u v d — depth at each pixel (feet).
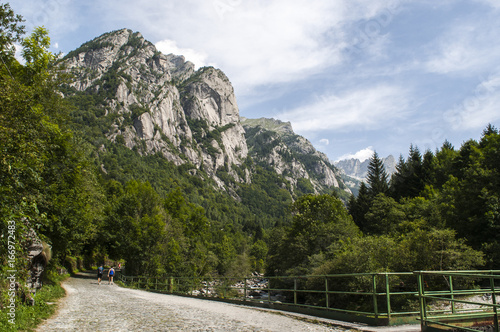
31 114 36.42
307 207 152.66
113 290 92.94
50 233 81.82
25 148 33.22
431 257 78.23
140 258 142.20
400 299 72.79
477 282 79.92
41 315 36.55
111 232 153.79
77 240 101.30
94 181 95.76
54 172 73.67
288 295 116.47
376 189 239.30
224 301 63.93
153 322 35.42
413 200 169.99
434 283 77.71
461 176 185.68
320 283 94.48
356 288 82.74
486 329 26.30
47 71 73.51
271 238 189.98
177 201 201.77
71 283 104.63
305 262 129.29
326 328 31.96
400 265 81.92
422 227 117.08
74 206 81.66
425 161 235.20
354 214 238.27
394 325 32.01
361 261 86.79
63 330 29.96
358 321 34.19
